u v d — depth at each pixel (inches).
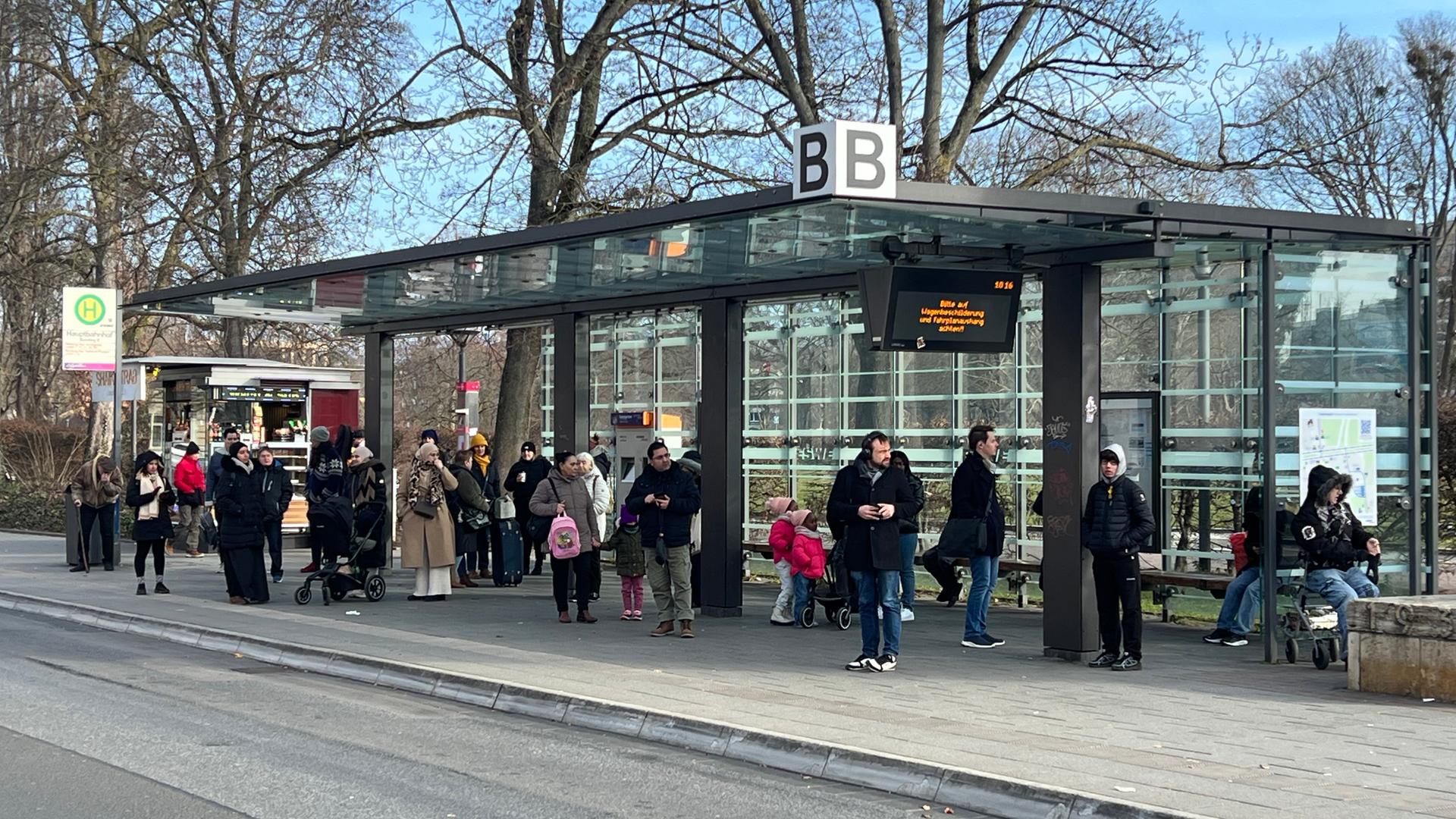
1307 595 462.9
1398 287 524.1
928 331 467.8
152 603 655.8
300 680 465.7
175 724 379.6
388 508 746.2
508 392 1003.9
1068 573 470.9
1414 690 393.4
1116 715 368.5
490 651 492.1
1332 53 1143.6
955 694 402.9
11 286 1298.0
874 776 313.1
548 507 585.3
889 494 450.0
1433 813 263.7
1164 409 583.8
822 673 445.1
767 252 506.3
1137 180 954.7
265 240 1096.8
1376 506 515.2
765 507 776.3
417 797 298.2
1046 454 476.4
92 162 1144.2
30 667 485.1
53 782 308.3
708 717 363.3
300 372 980.6
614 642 522.0
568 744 360.5
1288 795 277.7
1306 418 505.0
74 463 1619.1
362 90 1047.0
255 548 653.3
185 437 986.7
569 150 998.4
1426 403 527.5
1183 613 600.7
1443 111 1184.8
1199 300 564.4
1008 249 475.8
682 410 809.5
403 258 560.7
